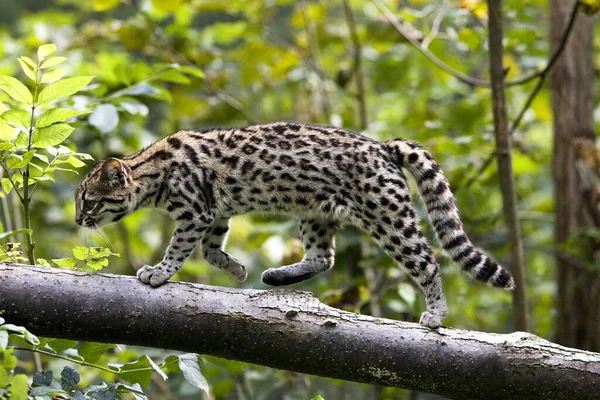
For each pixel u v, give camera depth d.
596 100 17.19
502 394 7.56
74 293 7.63
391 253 8.94
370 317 7.83
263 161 9.26
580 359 7.50
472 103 15.62
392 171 9.03
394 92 17.45
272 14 16.67
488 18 11.18
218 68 16.34
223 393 12.87
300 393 13.16
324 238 9.91
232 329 7.68
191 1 15.67
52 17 19.45
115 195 9.51
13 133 7.58
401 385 7.71
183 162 9.33
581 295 14.01
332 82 17.52
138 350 13.42
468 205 14.43
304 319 7.70
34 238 16.45
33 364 11.45
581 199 13.93
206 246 9.92
